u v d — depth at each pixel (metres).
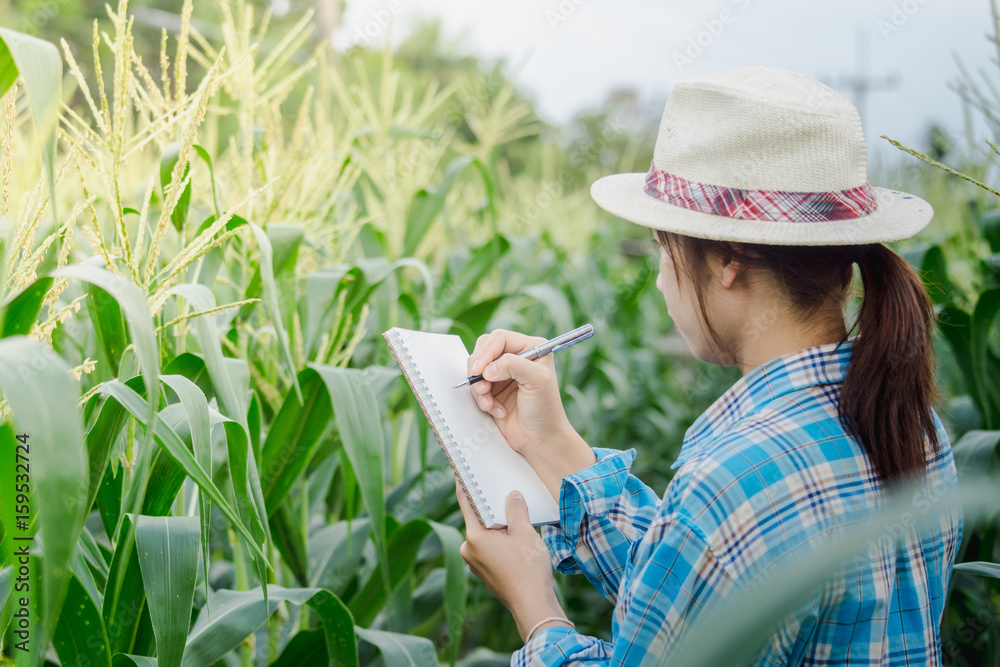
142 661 1.01
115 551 0.96
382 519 1.38
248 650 1.46
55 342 1.44
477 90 3.38
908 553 0.86
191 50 1.59
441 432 1.11
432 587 2.03
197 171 1.69
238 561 1.48
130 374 1.10
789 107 0.87
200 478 0.84
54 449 0.57
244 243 1.53
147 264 1.01
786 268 0.89
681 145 0.93
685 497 0.82
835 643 0.81
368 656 1.70
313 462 1.61
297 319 1.54
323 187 1.66
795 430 0.84
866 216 0.90
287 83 1.59
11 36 0.64
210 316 1.04
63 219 1.45
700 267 0.93
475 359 1.20
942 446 0.94
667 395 5.02
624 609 0.87
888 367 0.85
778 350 0.92
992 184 2.30
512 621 2.78
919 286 0.91
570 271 3.98
